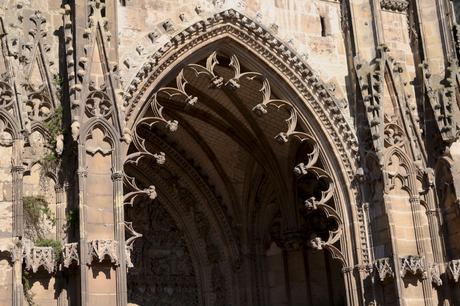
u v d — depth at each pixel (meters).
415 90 38.00
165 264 45.19
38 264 28.70
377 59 36.69
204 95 41.78
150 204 45.59
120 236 29.55
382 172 34.88
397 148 35.66
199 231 45.81
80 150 29.75
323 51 37.09
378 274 34.16
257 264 45.75
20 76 30.38
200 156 45.66
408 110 36.66
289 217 44.19
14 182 28.66
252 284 45.25
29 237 29.31
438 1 38.78
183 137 44.81
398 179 35.50
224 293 45.28
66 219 29.95
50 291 29.02
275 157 43.78
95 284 28.84
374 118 35.56
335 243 37.47
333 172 36.12
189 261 45.78
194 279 45.69
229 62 36.53
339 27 37.84
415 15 38.81
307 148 43.25
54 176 30.31
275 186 44.53
